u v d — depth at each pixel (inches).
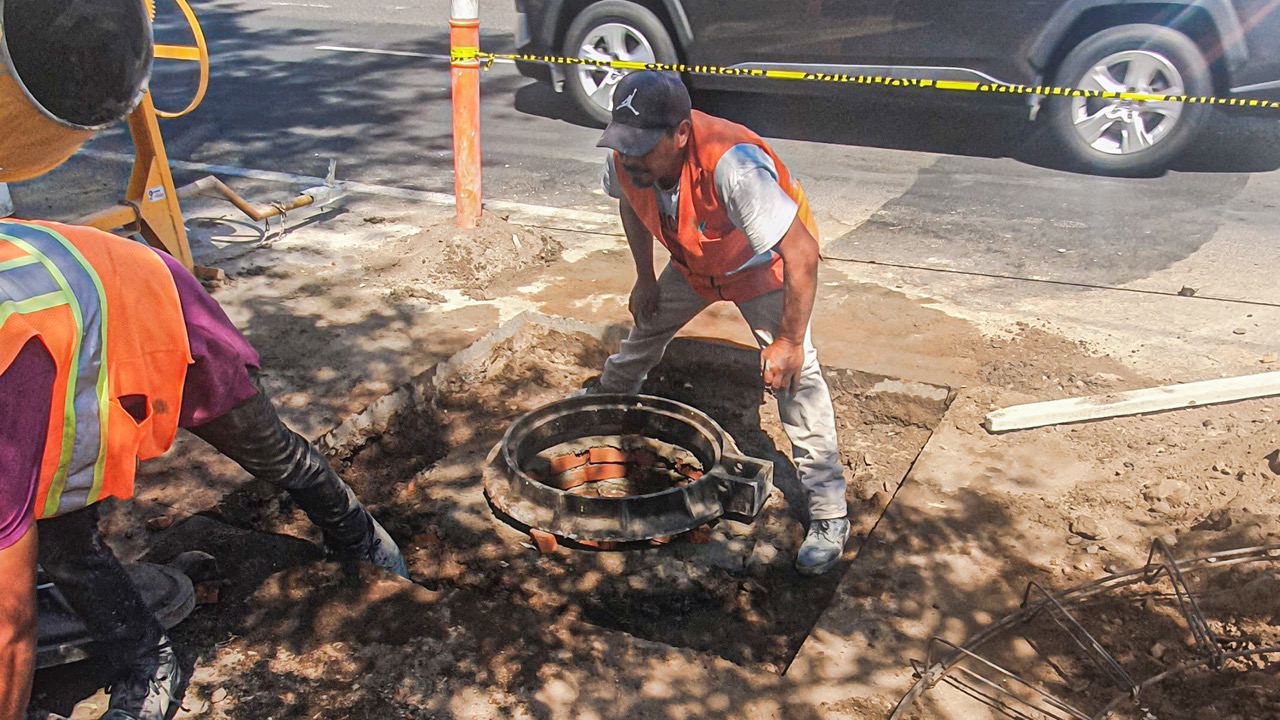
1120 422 154.6
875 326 188.4
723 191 113.3
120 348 84.4
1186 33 260.1
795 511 151.6
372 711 103.2
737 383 180.2
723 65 308.0
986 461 146.6
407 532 145.9
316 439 152.8
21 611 76.7
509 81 397.7
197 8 532.7
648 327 153.0
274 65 414.6
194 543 127.0
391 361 175.5
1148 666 109.8
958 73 282.8
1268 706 102.9
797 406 131.6
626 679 107.7
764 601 134.8
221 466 143.7
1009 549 128.7
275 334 183.6
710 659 110.5
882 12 282.7
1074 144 283.4
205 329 95.3
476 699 104.7
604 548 142.8
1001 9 270.5
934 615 118.0
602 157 303.0
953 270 216.7
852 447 165.0
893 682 108.2
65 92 88.6
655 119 111.9
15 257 78.2
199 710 102.7
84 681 105.7
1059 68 275.6
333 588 119.2
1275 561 119.6
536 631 113.8
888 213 254.4
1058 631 114.6
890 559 127.3
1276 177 277.9
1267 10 252.7
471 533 146.5
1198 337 183.3
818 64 297.9
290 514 140.9
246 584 120.2
